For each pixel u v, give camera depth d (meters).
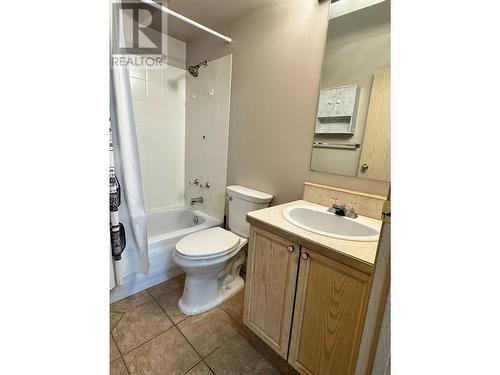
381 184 1.17
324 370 0.92
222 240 1.57
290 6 1.44
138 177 1.36
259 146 1.74
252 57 1.70
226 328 1.40
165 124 2.36
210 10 1.69
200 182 2.38
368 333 0.53
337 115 1.29
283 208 1.29
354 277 0.80
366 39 1.15
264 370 1.15
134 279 1.66
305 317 0.97
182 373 1.12
